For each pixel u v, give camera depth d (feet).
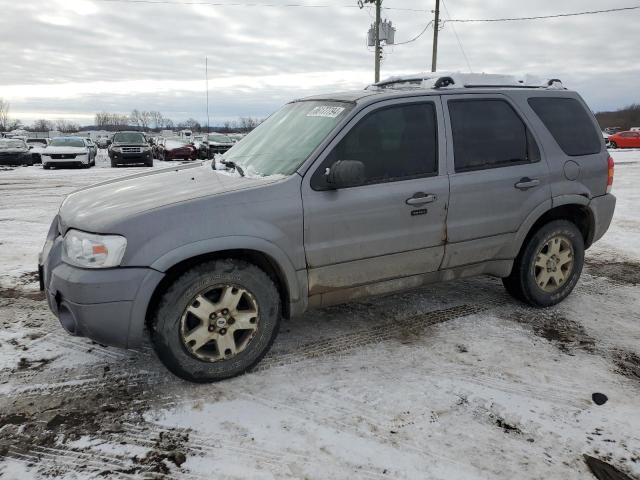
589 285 16.26
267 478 7.55
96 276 8.92
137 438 8.44
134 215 9.17
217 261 9.68
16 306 13.96
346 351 11.51
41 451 8.09
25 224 25.21
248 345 10.22
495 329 12.75
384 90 12.66
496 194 12.34
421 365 10.91
